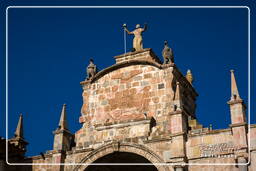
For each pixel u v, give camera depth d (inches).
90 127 1524.4
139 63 1547.7
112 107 1529.3
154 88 1498.5
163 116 1450.5
